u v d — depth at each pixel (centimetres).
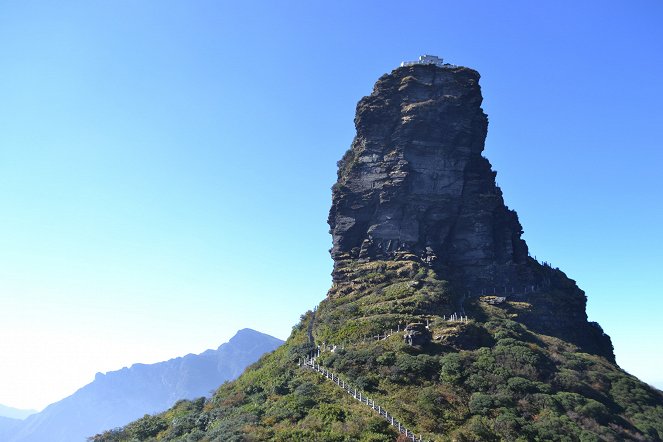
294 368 11838
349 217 16712
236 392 11850
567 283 17375
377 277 14975
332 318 13775
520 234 18062
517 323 13462
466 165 16850
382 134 17175
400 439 8212
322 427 8662
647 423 10550
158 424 12362
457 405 9456
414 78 17438
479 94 17725
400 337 11644
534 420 9281
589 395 10944
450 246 16338
